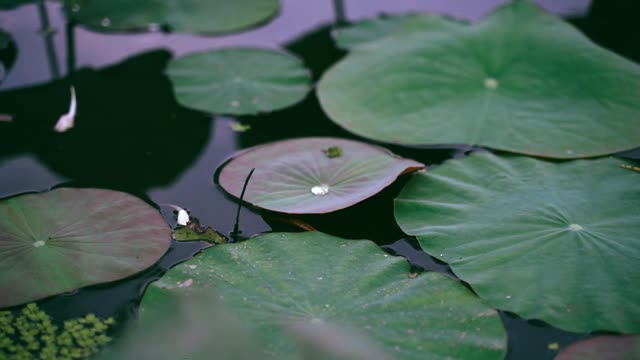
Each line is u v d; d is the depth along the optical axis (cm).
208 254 213
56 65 331
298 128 284
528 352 181
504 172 246
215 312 191
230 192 239
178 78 318
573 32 315
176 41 354
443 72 300
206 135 282
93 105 302
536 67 297
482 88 291
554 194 234
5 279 201
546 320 189
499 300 195
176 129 286
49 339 187
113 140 279
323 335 183
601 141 262
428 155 264
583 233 215
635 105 276
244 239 224
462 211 230
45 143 277
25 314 193
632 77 288
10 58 335
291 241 219
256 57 334
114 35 358
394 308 192
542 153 257
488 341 183
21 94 309
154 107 300
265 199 233
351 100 297
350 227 230
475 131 270
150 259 214
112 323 192
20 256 209
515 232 218
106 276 206
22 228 221
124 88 314
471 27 324
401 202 237
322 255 212
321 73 324
